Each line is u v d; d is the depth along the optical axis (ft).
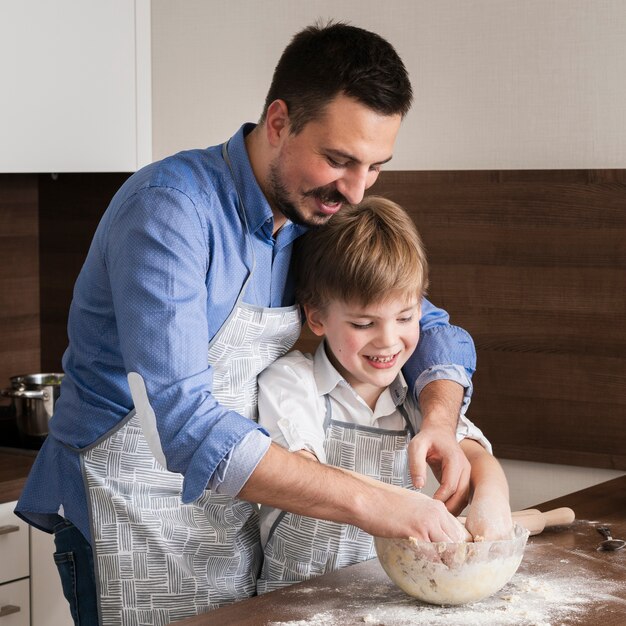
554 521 5.65
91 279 5.03
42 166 7.94
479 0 8.09
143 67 8.63
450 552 4.38
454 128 8.26
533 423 8.05
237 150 4.97
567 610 4.44
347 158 4.58
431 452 5.07
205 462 4.25
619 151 7.73
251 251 5.03
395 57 4.62
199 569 5.21
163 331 4.38
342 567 5.26
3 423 8.73
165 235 4.52
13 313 9.57
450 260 8.25
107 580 5.16
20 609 7.48
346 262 4.99
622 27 7.66
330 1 8.63
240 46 9.03
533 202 7.93
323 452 5.08
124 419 5.08
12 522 7.36
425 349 5.51
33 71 7.84
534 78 7.97
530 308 8.01
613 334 7.75
